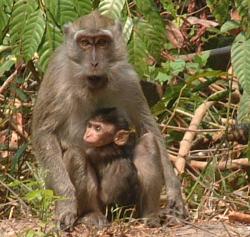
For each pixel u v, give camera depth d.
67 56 13.20
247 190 15.19
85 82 13.12
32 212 13.17
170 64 16.78
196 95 16.62
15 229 12.46
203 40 18.05
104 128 12.82
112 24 13.30
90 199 12.85
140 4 14.62
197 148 16.33
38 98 13.34
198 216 13.20
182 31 17.95
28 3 14.20
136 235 12.11
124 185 12.95
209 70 16.69
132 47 14.60
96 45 13.09
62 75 13.23
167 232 12.22
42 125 13.23
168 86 16.72
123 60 13.37
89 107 13.31
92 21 13.20
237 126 16.11
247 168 15.51
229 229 12.23
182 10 18.27
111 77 13.27
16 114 16.27
